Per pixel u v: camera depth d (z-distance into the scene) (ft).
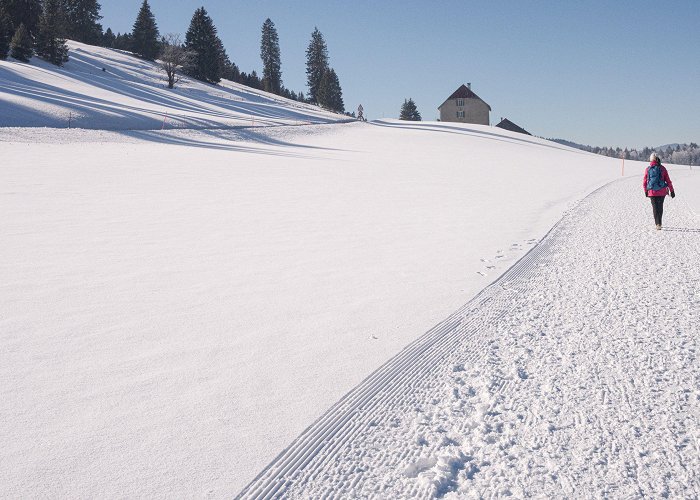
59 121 127.13
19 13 283.38
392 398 14.52
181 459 11.43
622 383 15.14
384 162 108.88
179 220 40.78
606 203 59.26
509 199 60.64
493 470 11.16
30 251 29.71
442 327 20.11
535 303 23.16
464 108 388.37
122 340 18.12
